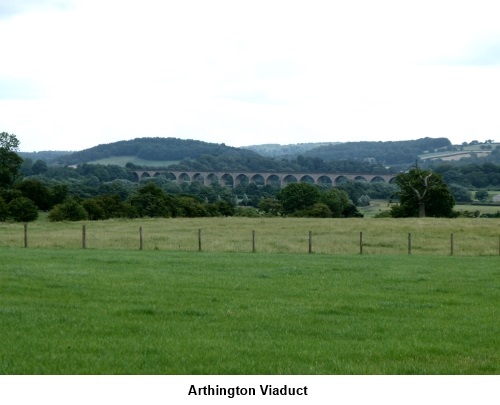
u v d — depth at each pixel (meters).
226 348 13.12
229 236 52.59
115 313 16.50
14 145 133.62
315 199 138.12
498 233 58.56
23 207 94.25
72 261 29.03
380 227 65.06
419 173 114.25
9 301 17.88
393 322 16.27
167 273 25.12
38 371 11.34
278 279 24.17
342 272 26.95
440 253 41.69
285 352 12.91
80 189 159.50
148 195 113.81
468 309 18.42
